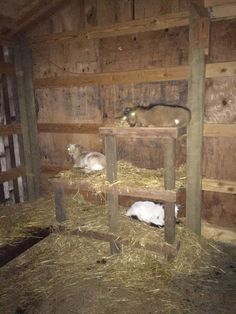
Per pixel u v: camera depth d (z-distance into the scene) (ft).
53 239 7.52
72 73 8.21
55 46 8.25
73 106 8.46
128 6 7.14
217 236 7.31
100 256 6.83
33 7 7.43
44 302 5.49
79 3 7.67
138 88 7.43
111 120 7.97
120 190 6.37
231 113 6.66
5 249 6.33
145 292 5.62
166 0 6.72
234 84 6.51
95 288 5.80
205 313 5.08
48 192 9.50
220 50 6.49
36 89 8.89
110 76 7.64
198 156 6.87
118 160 8.02
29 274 6.31
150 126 6.27
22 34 8.50
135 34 7.18
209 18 6.37
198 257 6.53
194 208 7.16
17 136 9.23
